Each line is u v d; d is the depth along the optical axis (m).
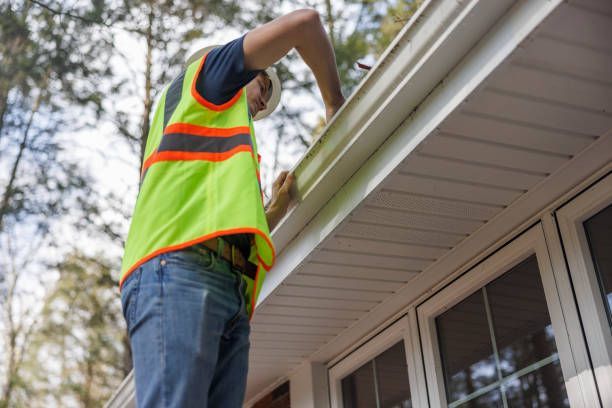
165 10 10.16
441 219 2.49
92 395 12.21
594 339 2.20
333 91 2.13
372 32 9.03
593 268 2.27
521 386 2.52
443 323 2.97
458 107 1.82
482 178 2.27
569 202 2.35
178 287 1.49
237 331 1.63
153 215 1.58
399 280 2.93
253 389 4.22
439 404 2.86
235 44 1.69
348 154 2.19
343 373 3.60
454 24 1.72
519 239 2.55
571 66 1.80
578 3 1.59
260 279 1.71
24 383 12.12
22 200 10.27
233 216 1.55
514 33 1.63
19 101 10.30
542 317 2.47
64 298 11.55
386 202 2.36
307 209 2.47
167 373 1.43
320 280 2.87
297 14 1.82
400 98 1.96
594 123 2.03
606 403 2.14
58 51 10.20
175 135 1.66
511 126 2.02
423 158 2.14
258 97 2.17
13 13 10.19
